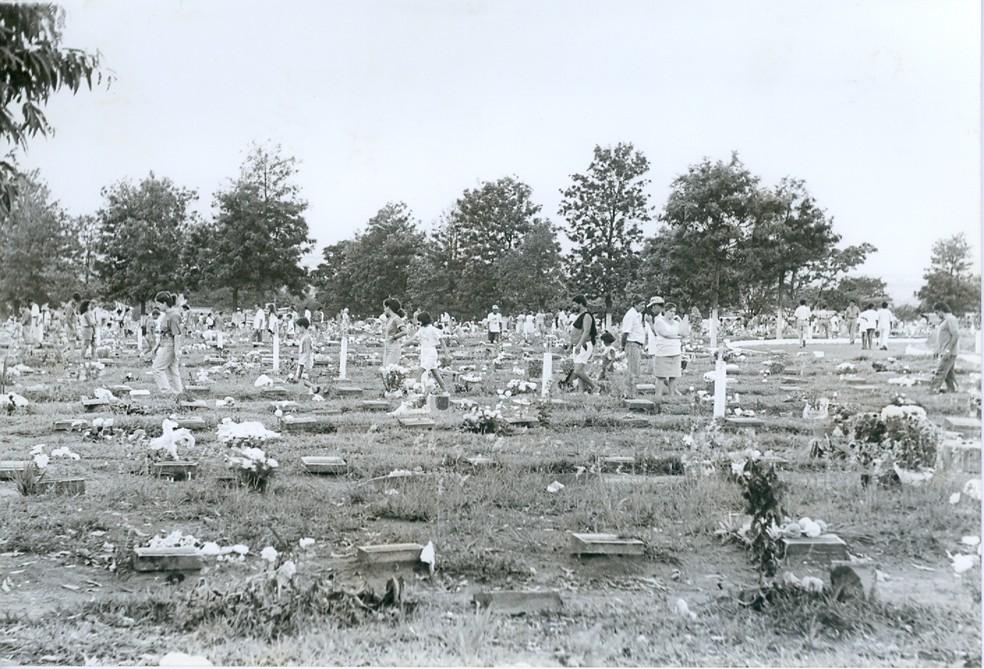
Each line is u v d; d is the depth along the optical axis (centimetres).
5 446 1262
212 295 5144
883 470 1063
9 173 852
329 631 628
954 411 1554
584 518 918
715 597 721
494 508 955
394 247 5619
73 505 922
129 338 4209
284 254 4866
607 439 1371
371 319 5438
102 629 625
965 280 2916
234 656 581
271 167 4694
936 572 784
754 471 811
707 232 3906
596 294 4575
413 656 586
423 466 1138
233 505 931
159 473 1061
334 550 809
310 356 2183
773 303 4406
